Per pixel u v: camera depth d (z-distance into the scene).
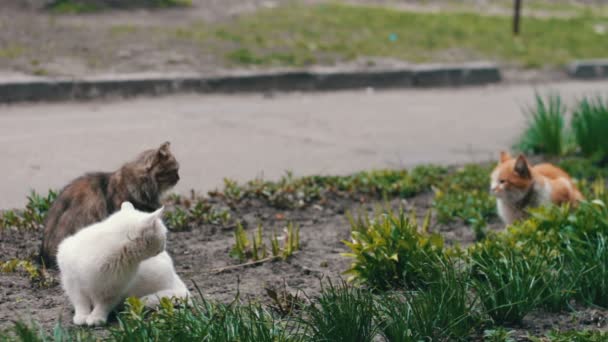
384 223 6.79
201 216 8.32
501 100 16.61
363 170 10.81
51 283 6.49
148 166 7.09
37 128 11.95
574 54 20.95
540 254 6.57
